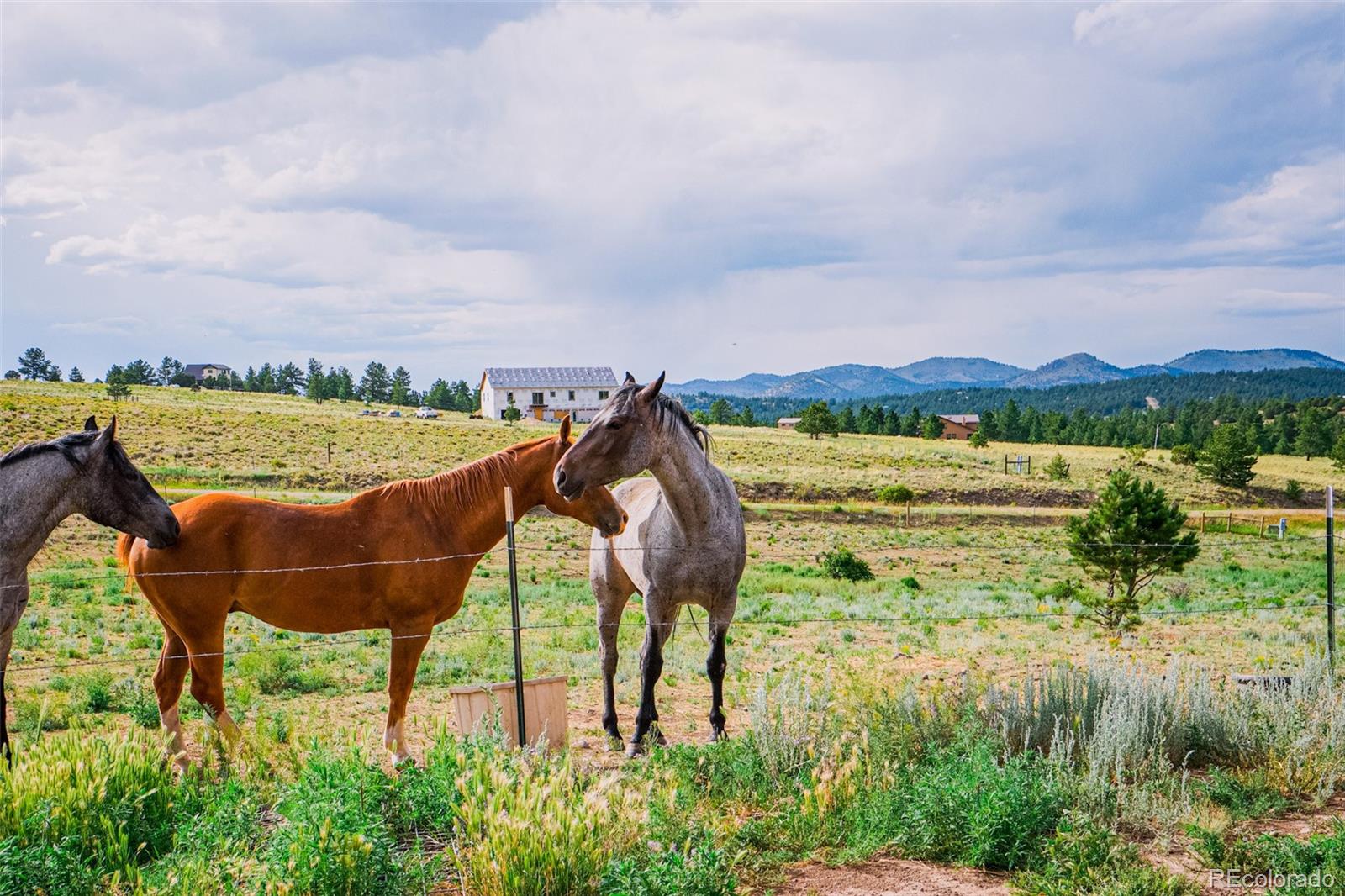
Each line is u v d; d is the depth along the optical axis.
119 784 4.92
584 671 11.05
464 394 155.75
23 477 5.57
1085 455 91.81
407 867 4.26
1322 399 186.38
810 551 34.09
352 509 6.31
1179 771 6.11
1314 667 7.64
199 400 98.75
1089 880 4.32
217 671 6.11
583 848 4.22
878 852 4.91
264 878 4.05
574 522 36.41
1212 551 37.56
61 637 12.92
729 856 4.60
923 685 8.78
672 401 6.65
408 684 6.35
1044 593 22.05
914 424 126.81
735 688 9.98
